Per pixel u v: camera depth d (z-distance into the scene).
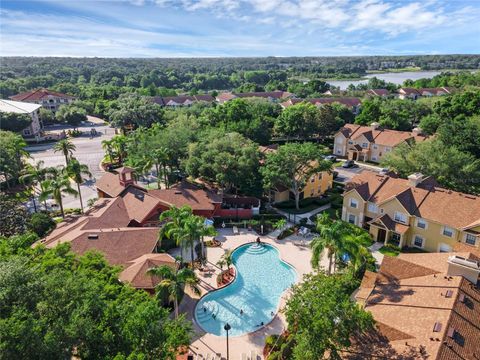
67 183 60.25
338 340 26.31
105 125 146.62
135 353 23.34
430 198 52.72
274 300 42.69
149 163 73.19
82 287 25.98
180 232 44.78
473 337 26.72
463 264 31.88
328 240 39.28
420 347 25.83
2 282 23.95
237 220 62.22
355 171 92.06
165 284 36.34
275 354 32.25
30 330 21.00
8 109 122.19
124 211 58.50
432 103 124.06
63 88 199.00
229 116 105.19
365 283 37.16
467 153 71.56
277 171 63.09
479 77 189.25
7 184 75.69
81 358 24.31
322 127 108.94
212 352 34.69
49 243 47.03
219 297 43.09
